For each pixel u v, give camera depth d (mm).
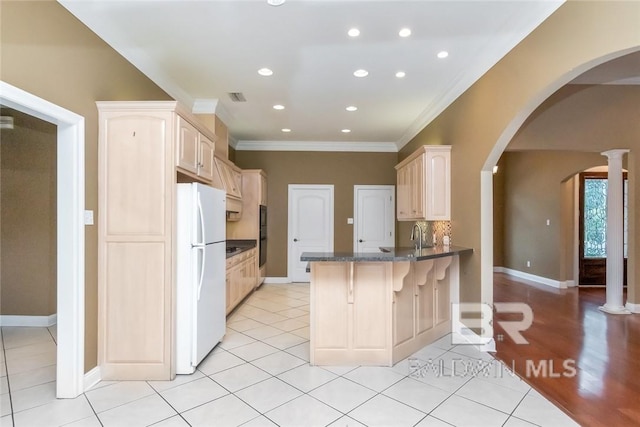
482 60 3297
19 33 2039
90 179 2605
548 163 6953
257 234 6152
